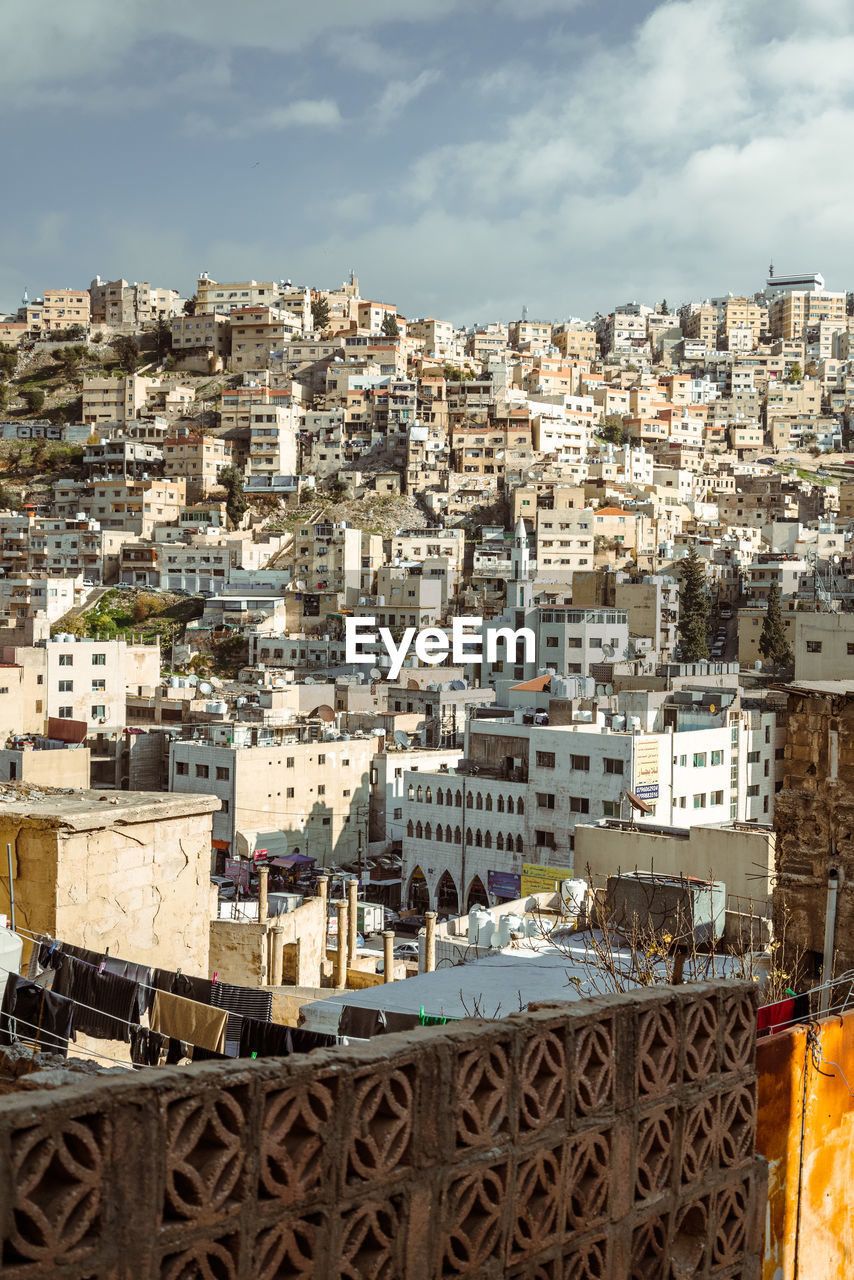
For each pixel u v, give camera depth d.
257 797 99.12
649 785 80.25
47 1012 19.14
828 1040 13.45
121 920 23.47
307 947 45.66
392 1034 8.83
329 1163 8.09
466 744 89.50
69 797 24.95
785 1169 12.77
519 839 84.31
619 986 24.95
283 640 167.12
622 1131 10.07
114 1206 7.06
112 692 123.25
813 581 182.50
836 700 24.27
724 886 33.56
